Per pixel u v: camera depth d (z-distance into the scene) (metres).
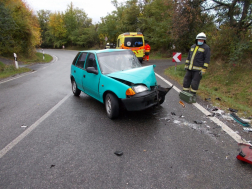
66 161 2.88
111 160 2.87
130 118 4.40
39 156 3.03
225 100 5.56
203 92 6.45
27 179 2.52
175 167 2.66
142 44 15.33
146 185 2.34
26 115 4.81
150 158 2.88
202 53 5.48
